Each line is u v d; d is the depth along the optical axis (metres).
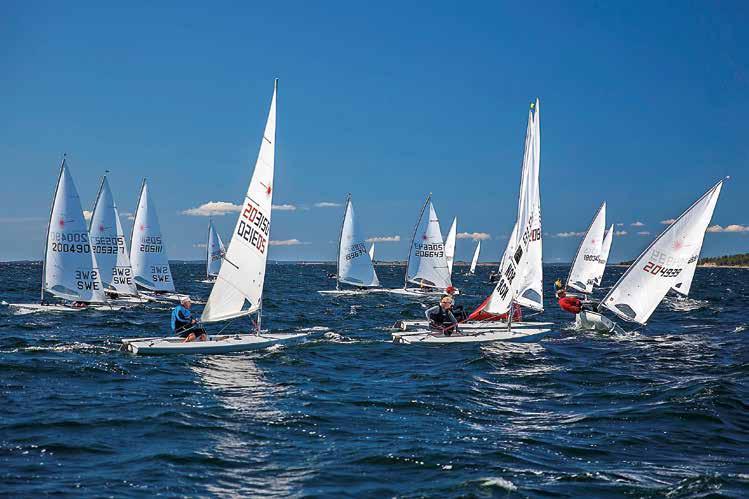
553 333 27.47
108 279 40.84
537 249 27.05
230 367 18.81
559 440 11.85
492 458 10.77
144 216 47.41
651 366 19.67
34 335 25.72
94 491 9.12
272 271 168.75
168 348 20.58
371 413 13.72
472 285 86.75
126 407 13.74
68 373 17.19
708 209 25.44
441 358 21.12
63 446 11.03
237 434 12.01
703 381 16.66
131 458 10.55
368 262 56.91
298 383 16.75
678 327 31.62
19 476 9.60
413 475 9.97
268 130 21.80
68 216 32.69
